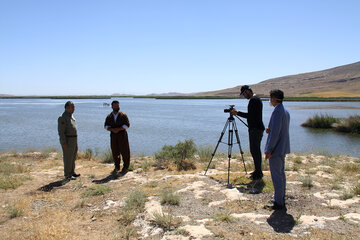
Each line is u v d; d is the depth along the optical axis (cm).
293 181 646
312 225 406
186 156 970
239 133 2211
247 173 746
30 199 567
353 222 408
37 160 1055
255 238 372
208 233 387
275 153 468
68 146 741
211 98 15838
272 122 467
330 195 535
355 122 2225
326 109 4969
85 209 514
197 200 533
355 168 767
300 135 2094
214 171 802
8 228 429
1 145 1652
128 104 8444
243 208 487
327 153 1179
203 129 2423
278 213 459
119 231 416
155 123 2923
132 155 1309
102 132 2198
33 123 2845
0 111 4784
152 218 448
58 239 390
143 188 632
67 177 743
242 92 674
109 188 633
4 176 741
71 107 746
